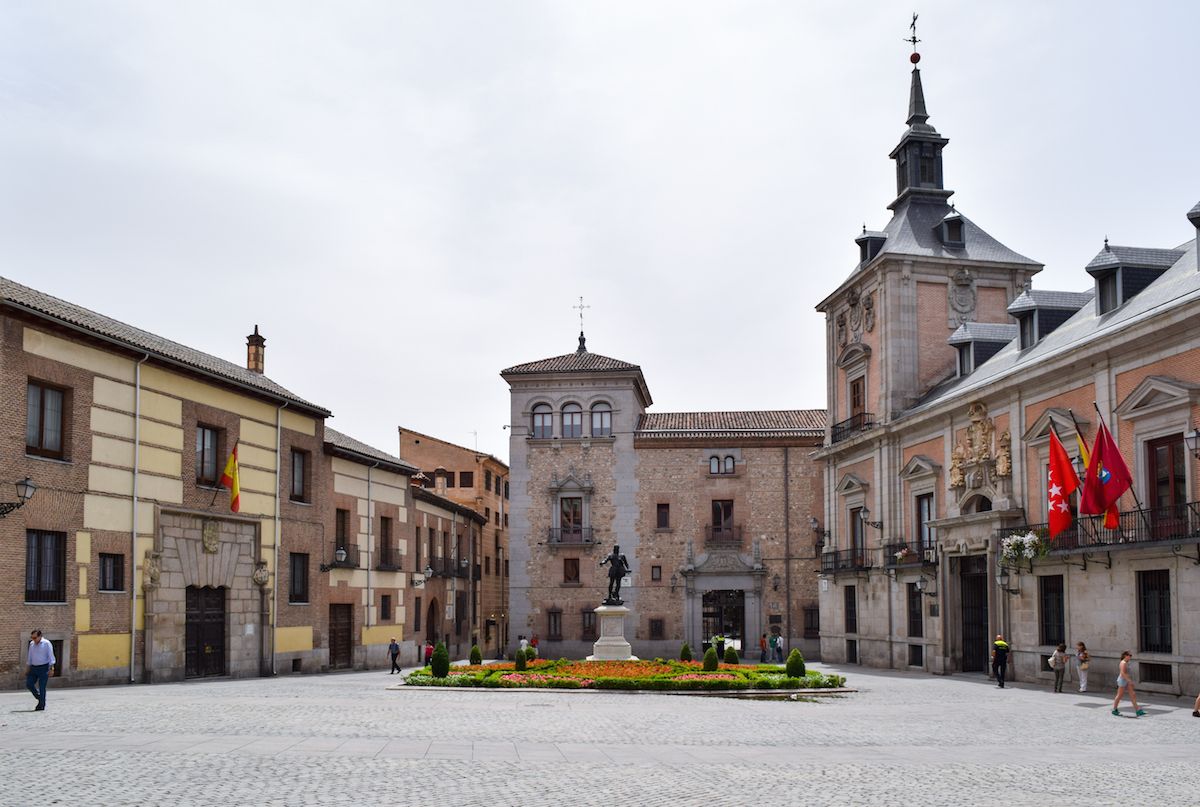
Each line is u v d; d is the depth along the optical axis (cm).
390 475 5181
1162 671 2861
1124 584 2991
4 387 2745
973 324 4431
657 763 1436
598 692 2781
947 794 1216
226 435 3747
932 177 5116
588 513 6134
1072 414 3238
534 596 6106
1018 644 3531
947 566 4025
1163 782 1327
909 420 4344
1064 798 1199
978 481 3816
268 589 3950
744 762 1460
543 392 6272
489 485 7675
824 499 5431
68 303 3319
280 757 1401
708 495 6106
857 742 1752
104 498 3109
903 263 4691
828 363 5428
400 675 3928
